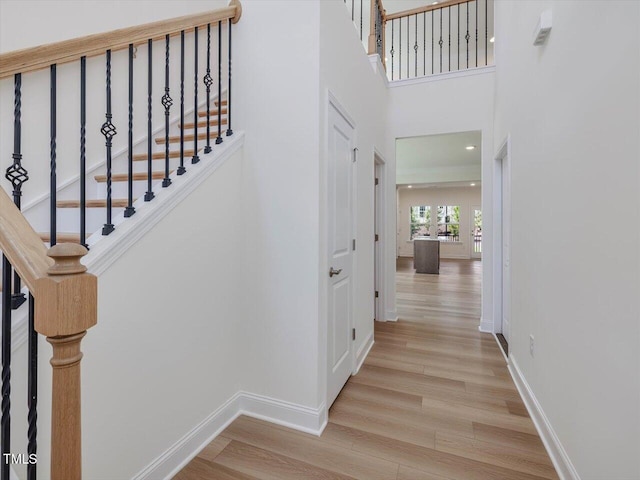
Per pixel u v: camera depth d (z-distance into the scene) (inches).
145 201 55.4
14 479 37.4
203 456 63.1
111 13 89.7
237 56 78.8
